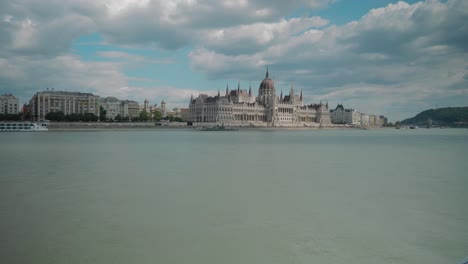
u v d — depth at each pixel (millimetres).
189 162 70188
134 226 29344
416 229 29031
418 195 40688
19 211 33375
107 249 24797
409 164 68875
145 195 40000
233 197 39250
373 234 27891
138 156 80688
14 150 92812
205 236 27266
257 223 30375
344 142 148500
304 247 25375
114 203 36375
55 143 120750
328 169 61250
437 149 109375
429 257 23875
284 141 151500
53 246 25266
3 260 23000
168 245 25609
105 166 63375
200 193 41250
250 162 70812
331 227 29438
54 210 33688
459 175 54969
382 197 39719
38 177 51156
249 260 23297
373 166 65688
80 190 42562
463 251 24766
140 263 22750
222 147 110875
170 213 33031
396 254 24297
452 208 35125
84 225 29641
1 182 47375
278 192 42094
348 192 42188
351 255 24156
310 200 38062
